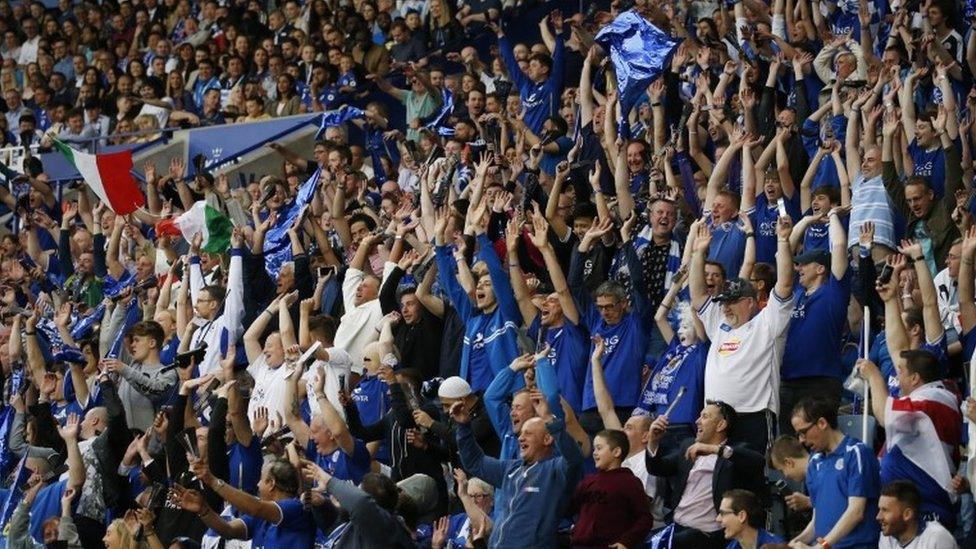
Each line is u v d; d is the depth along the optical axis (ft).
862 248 79.00
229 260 104.88
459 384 71.05
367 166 126.52
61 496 86.99
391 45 136.77
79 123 146.10
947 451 66.85
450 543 73.51
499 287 84.02
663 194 89.97
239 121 135.54
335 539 69.62
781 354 73.67
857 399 75.31
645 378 79.36
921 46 98.22
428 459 78.43
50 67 159.43
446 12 134.82
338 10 139.13
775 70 97.09
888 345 72.13
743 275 78.95
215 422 78.02
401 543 67.15
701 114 99.91
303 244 106.63
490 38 132.87
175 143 136.36
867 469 63.57
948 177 84.74
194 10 159.33
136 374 88.02
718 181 88.28
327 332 88.33
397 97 127.75
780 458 66.74
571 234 91.66
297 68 136.05
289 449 73.92
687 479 69.82
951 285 79.20
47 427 90.84
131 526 78.64
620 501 67.00
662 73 97.40
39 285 120.88
